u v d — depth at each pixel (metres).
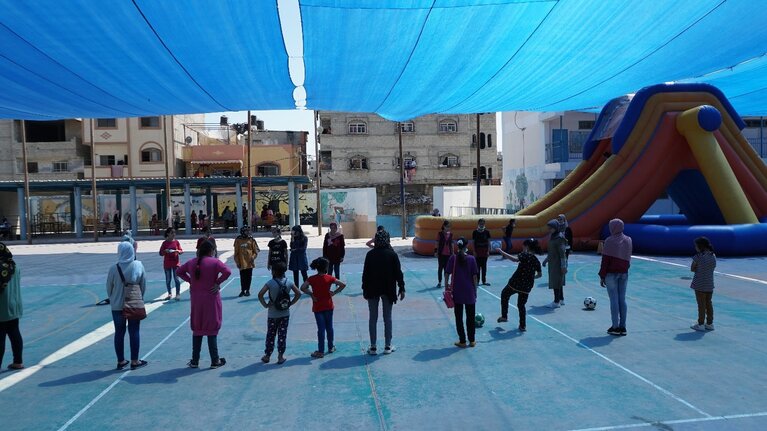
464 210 48.62
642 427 5.47
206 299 7.63
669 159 21.02
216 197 45.88
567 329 9.44
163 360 8.14
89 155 50.78
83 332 10.11
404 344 8.72
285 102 14.25
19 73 10.70
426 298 12.57
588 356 7.87
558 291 11.22
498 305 11.62
